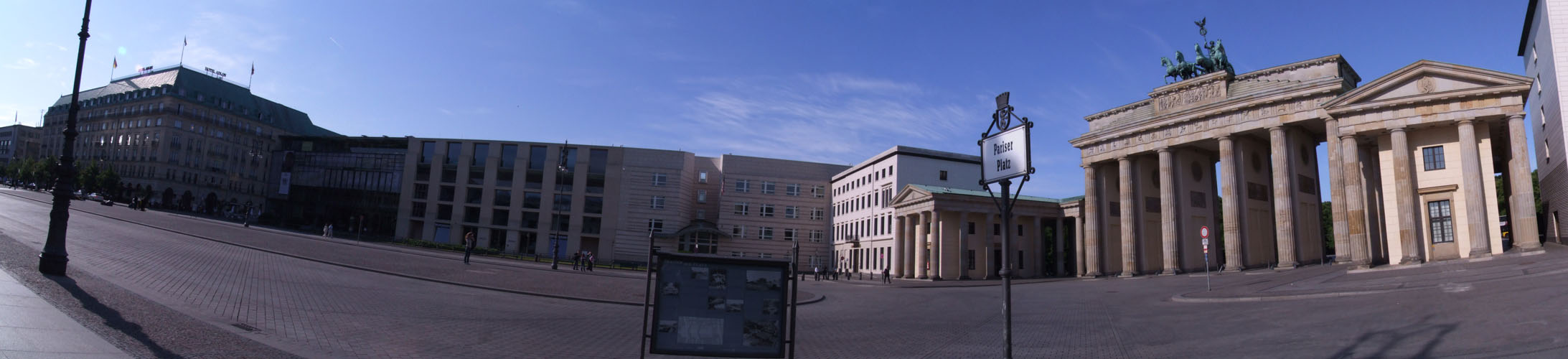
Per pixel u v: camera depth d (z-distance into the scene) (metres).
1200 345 16.33
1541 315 15.88
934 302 35.31
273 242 47.69
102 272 20.77
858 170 106.38
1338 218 50.44
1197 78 61.59
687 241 110.56
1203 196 66.12
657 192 111.31
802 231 116.06
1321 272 42.38
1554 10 38.50
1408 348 13.89
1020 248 86.38
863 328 21.69
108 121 137.62
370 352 12.81
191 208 126.12
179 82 134.12
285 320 15.64
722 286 11.12
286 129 159.25
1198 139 60.53
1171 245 61.31
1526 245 38.22
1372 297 23.02
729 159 115.81
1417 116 42.31
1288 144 55.81
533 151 111.56
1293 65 56.66
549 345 15.44
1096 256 69.31
